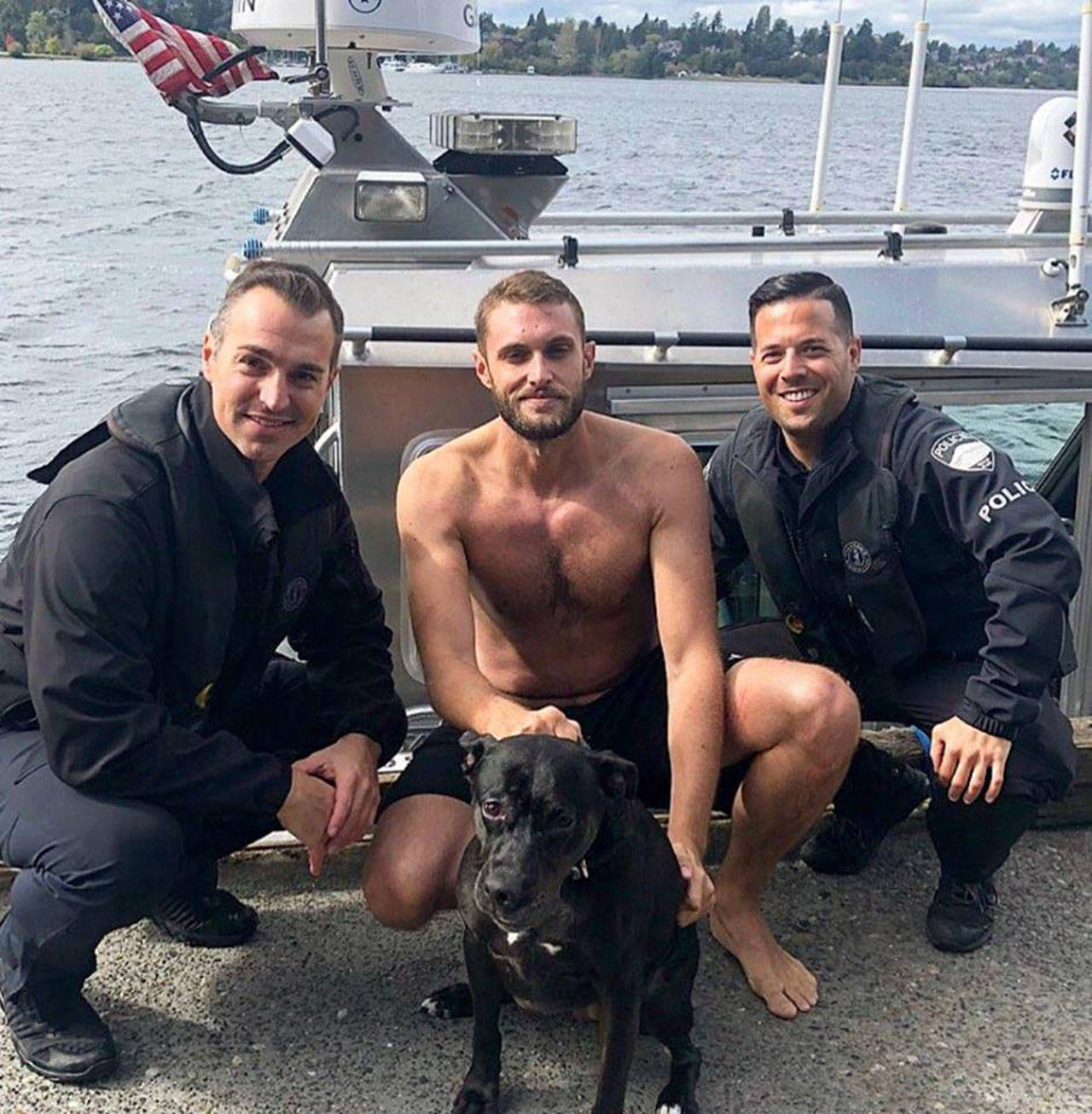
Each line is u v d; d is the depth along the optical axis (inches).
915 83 186.5
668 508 115.8
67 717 98.4
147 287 521.3
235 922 122.4
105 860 99.7
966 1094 105.3
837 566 122.6
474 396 137.2
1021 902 131.0
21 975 103.9
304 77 163.0
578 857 89.4
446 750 117.2
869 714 132.4
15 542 108.4
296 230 154.1
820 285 117.9
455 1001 113.1
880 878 135.6
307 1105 103.5
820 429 119.8
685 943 103.0
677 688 112.1
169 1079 105.7
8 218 682.2
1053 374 141.6
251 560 105.5
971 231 205.2
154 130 1360.7
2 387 391.9
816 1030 112.7
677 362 136.4
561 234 185.6
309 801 107.3
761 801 114.0
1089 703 149.2
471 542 116.3
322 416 165.5
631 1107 103.7
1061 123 168.9
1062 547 113.6
